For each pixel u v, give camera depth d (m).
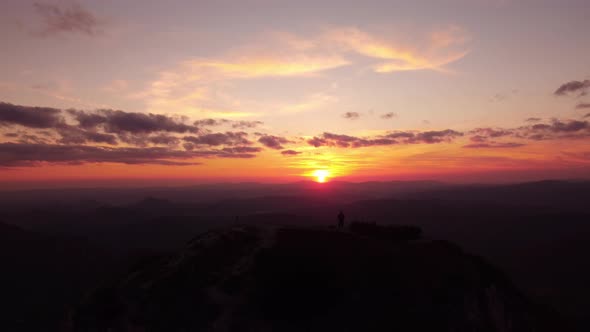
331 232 31.59
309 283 23.53
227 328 21.66
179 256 28.66
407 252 28.22
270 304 22.42
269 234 31.36
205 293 23.72
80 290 75.06
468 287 25.84
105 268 89.56
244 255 27.69
